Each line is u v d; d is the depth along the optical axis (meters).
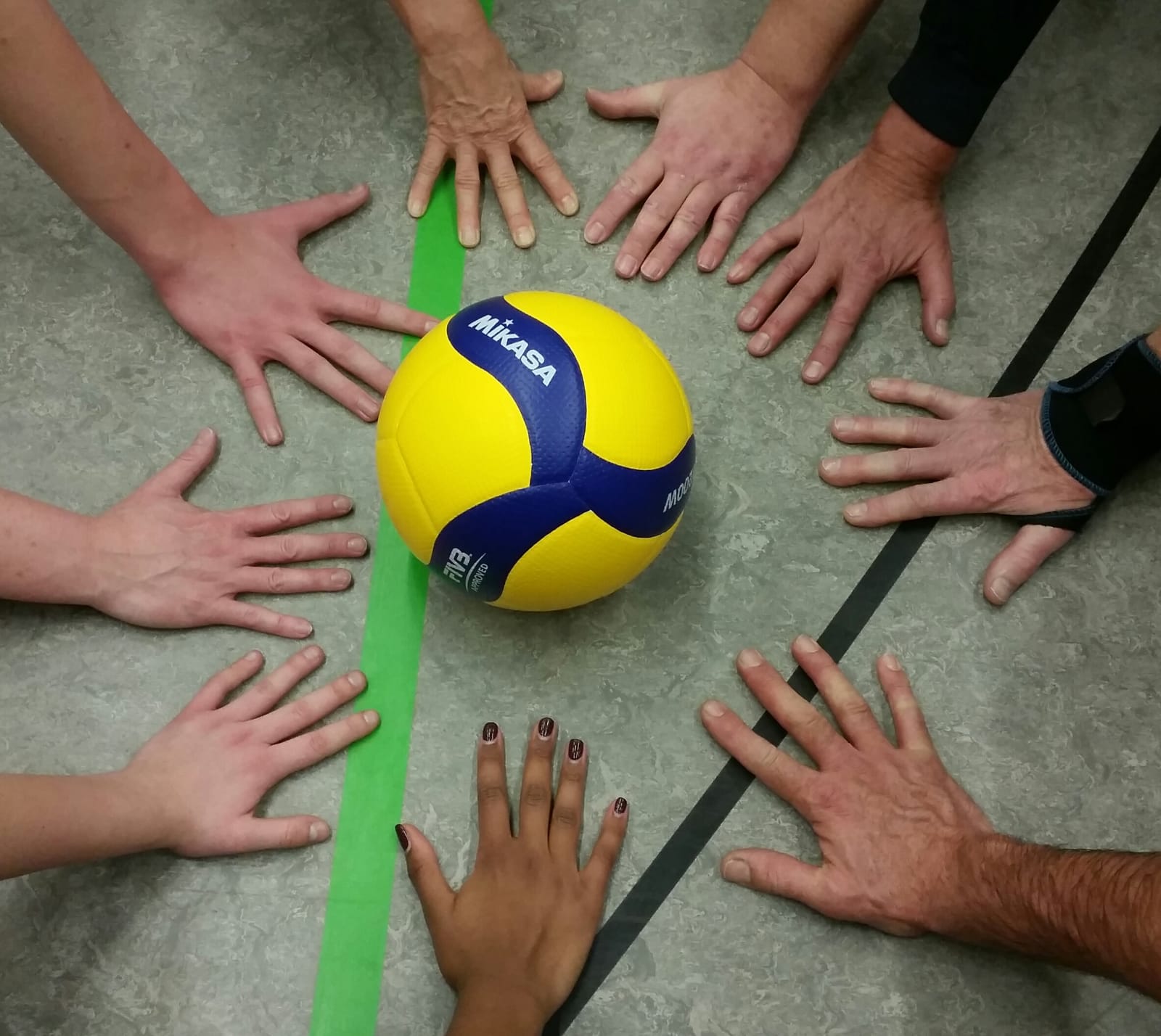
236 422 1.11
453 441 0.80
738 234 1.17
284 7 1.24
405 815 1.00
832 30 1.06
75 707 1.03
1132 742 1.03
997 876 0.88
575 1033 0.95
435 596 1.06
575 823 0.98
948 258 1.13
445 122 1.13
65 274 1.15
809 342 1.13
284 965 0.97
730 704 1.04
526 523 0.80
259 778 0.98
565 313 0.85
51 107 0.88
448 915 0.94
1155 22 1.24
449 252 1.16
